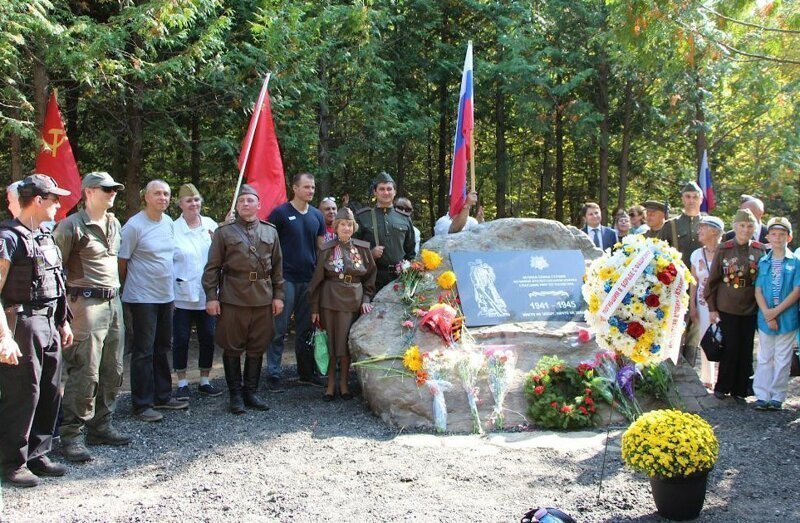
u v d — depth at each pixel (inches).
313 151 530.9
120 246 239.0
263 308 254.4
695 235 307.7
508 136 882.8
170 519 159.5
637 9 290.0
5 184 535.5
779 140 730.2
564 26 692.7
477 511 163.5
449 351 249.0
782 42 348.5
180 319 278.2
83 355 202.4
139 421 241.9
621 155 743.1
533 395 238.1
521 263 281.7
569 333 263.9
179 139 486.9
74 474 191.9
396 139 626.8
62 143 350.6
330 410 256.5
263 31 445.4
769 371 257.3
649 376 249.3
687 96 676.7
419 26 700.7
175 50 453.1
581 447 210.8
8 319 175.3
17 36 324.2
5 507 165.9
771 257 258.1
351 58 513.0
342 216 267.6
